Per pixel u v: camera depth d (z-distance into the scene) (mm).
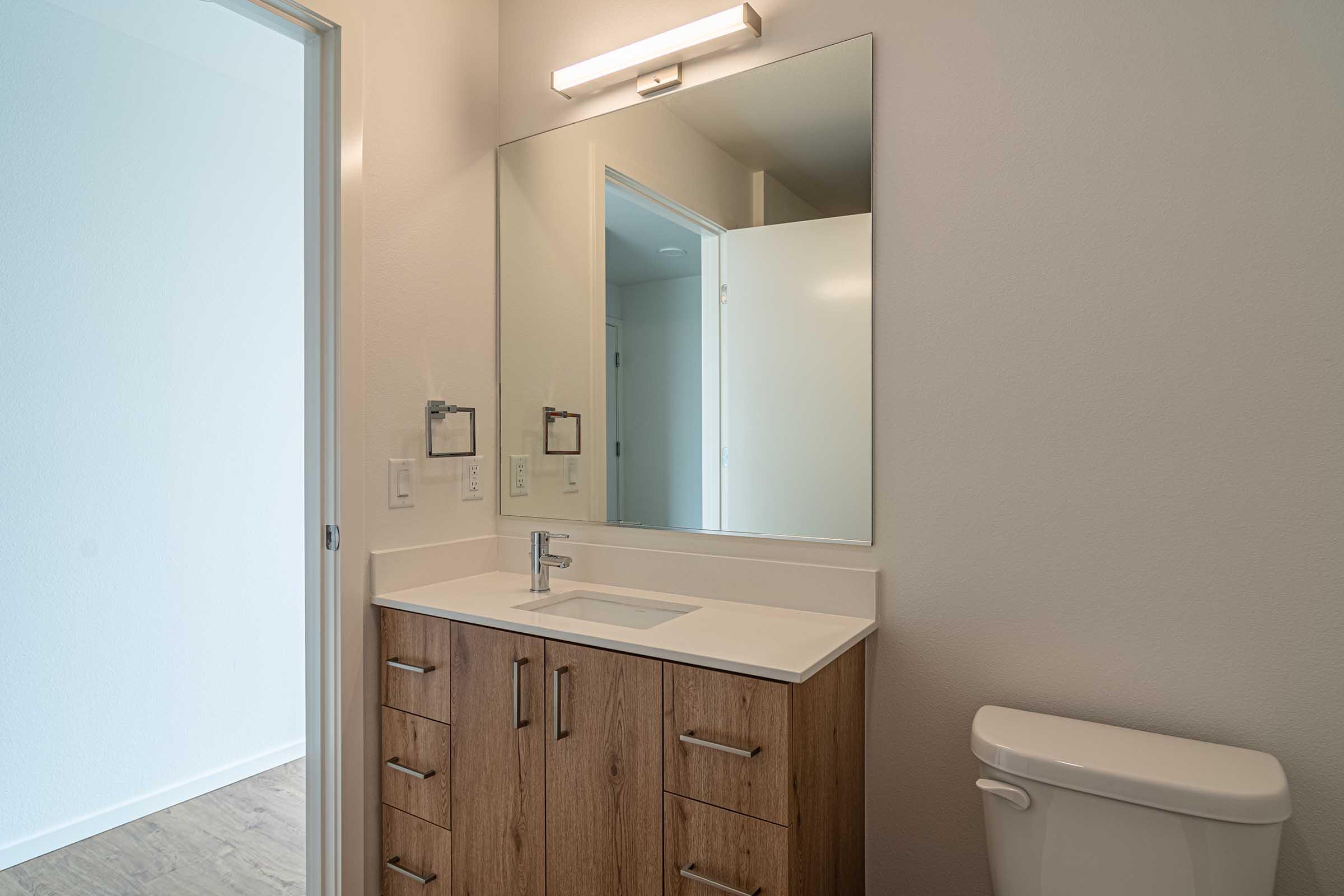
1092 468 1323
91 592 2340
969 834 1435
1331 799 1151
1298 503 1172
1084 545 1332
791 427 1617
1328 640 1153
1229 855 1030
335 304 1632
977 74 1421
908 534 1493
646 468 1817
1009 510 1397
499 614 1549
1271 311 1188
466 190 1964
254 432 2795
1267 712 1193
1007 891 1200
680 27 1695
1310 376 1163
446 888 1610
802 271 1604
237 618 2732
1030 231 1373
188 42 2482
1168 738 1221
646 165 1815
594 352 1893
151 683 2480
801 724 1230
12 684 2164
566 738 1427
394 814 1697
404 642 1677
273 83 2785
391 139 1753
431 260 1856
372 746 1710
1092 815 1117
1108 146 1308
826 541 1576
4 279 2160
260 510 2812
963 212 1435
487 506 2029
